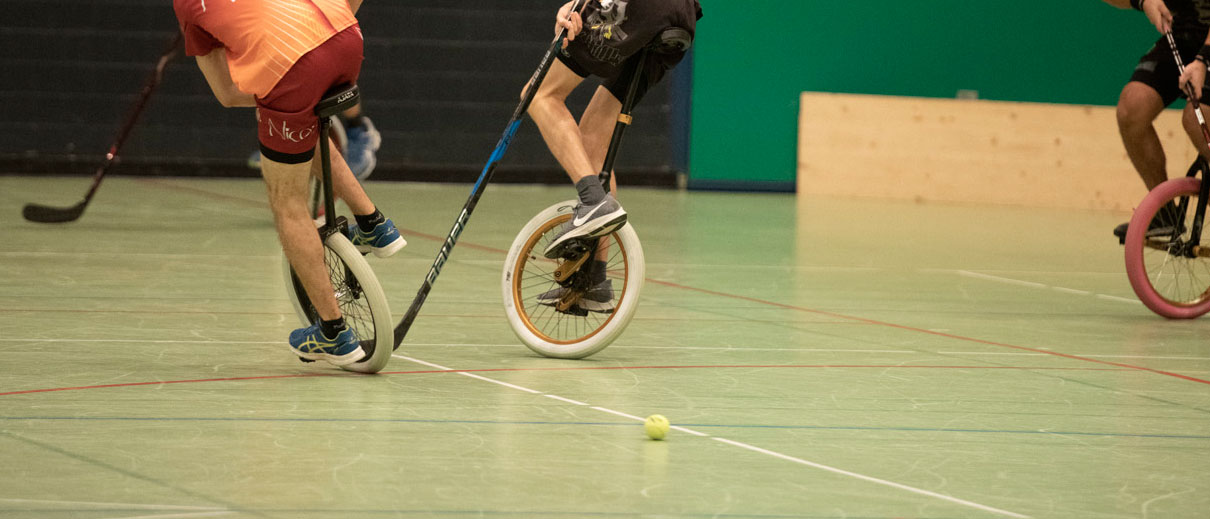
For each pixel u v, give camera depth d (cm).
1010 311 875
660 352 675
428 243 1156
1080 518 403
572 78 643
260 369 593
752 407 548
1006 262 1182
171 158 1889
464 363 626
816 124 1941
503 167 1950
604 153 677
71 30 1864
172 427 479
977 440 502
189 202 1474
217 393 539
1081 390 608
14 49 1855
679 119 1978
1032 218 1670
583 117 682
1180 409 571
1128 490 437
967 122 1880
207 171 1886
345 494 400
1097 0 1966
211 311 755
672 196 1836
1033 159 1850
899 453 478
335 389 555
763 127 1961
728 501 407
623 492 413
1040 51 1975
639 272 632
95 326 692
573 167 628
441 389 562
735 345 704
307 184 562
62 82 1870
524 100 616
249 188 1712
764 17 1942
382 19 1923
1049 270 1128
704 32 1934
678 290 919
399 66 1934
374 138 1295
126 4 1872
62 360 598
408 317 598
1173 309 850
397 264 998
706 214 1566
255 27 532
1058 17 1967
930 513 402
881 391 591
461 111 1952
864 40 1959
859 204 1805
